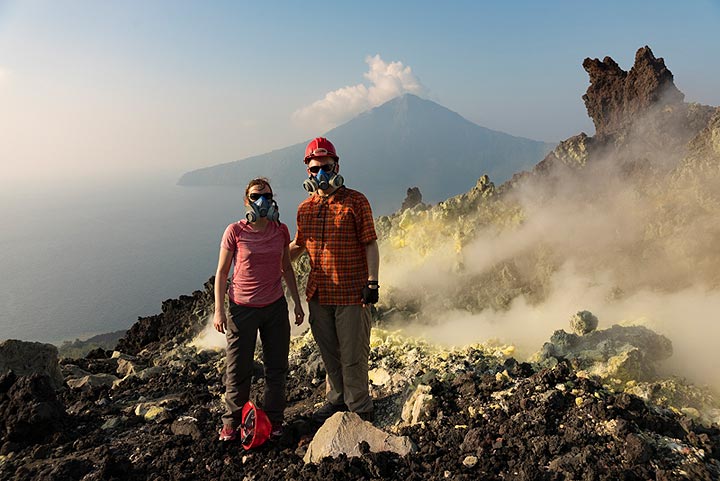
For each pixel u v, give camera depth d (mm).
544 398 4008
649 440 3527
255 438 4117
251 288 4254
